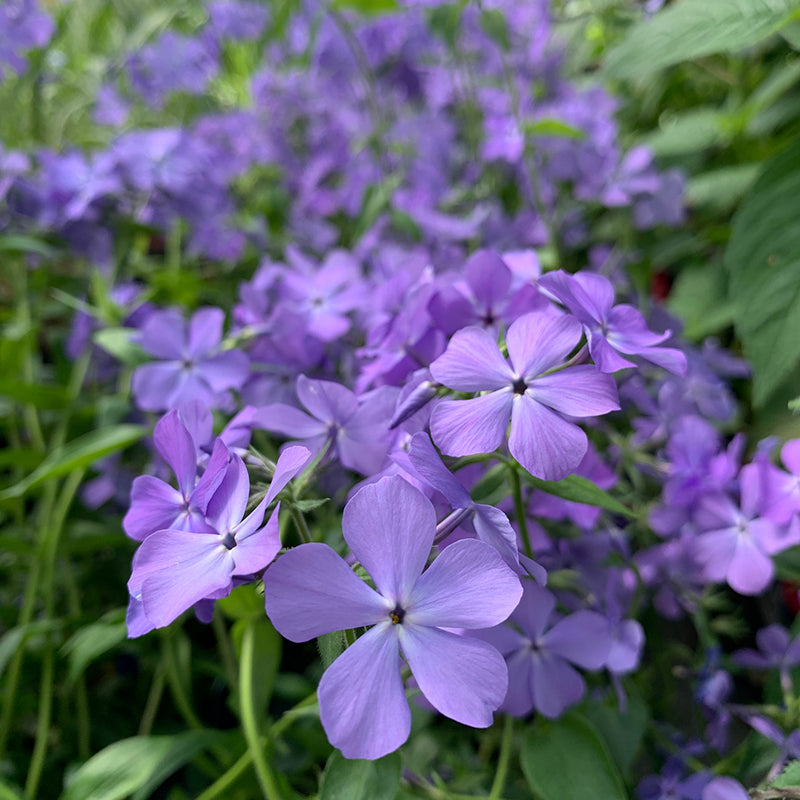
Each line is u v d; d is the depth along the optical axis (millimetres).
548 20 309
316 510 173
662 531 170
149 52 346
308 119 334
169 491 117
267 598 94
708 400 198
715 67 298
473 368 112
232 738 169
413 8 329
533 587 136
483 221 264
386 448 131
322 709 95
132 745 161
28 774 206
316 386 131
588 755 139
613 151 261
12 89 307
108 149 269
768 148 283
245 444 131
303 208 300
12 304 308
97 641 175
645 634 196
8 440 303
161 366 179
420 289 142
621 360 110
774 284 166
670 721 202
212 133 337
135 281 305
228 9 360
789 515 151
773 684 171
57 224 259
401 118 352
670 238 281
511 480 125
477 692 97
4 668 210
